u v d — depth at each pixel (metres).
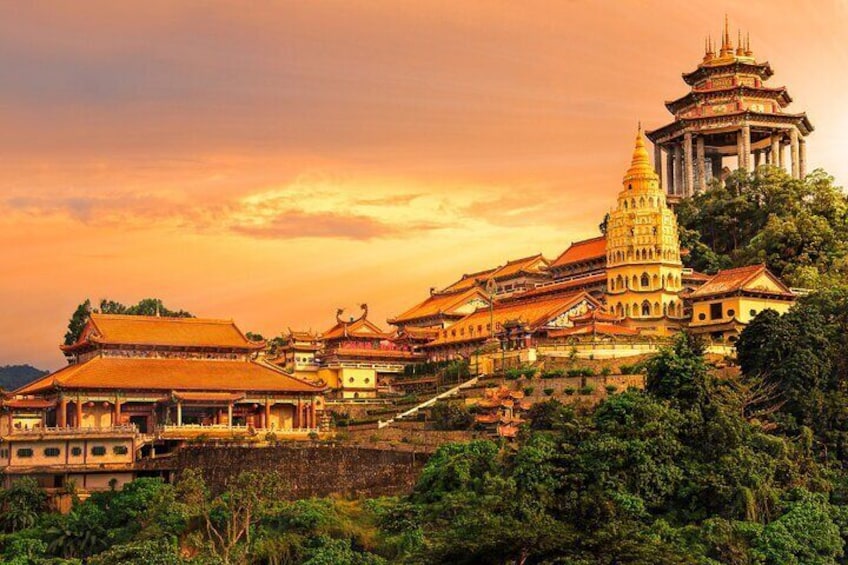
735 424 143.75
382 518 140.12
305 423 195.62
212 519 145.50
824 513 135.12
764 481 138.88
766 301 196.88
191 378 189.62
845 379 164.00
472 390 184.38
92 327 195.50
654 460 137.00
